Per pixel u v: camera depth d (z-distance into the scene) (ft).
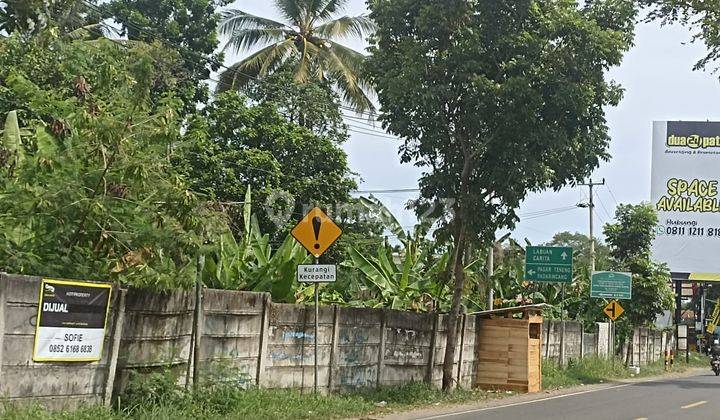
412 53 57.47
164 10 96.37
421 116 59.98
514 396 68.74
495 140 59.31
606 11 60.59
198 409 41.01
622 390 80.23
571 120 59.93
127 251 40.96
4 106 50.75
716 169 148.87
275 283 55.93
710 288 264.31
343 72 107.24
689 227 149.38
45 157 37.91
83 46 51.39
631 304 135.54
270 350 49.62
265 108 95.66
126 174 39.11
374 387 59.31
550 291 121.19
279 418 43.14
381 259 74.33
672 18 38.47
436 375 67.56
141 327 40.50
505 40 57.88
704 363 179.93
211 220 43.83
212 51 99.25
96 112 40.83
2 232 36.99
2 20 45.88
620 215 140.36
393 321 61.52
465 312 80.89
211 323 45.14
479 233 61.72
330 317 54.75
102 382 37.99
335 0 111.65
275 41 108.88
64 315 35.53
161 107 41.93
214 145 88.43
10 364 33.22
